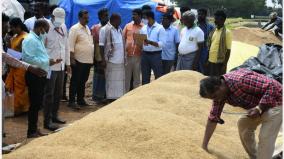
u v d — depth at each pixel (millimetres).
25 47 6918
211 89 4945
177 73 8938
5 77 8555
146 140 4898
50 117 7895
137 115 5621
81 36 9148
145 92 7934
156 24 10156
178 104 6941
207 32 9945
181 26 11102
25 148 5102
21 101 8766
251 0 35625
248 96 4996
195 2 31484
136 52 10047
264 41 19828
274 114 4945
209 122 5172
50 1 16031
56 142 4984
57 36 7848
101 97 10430
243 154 5594
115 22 9719
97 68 10102
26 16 11320
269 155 5062
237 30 20953
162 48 10203
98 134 5043
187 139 5180
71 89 9656
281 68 8516
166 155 4672
